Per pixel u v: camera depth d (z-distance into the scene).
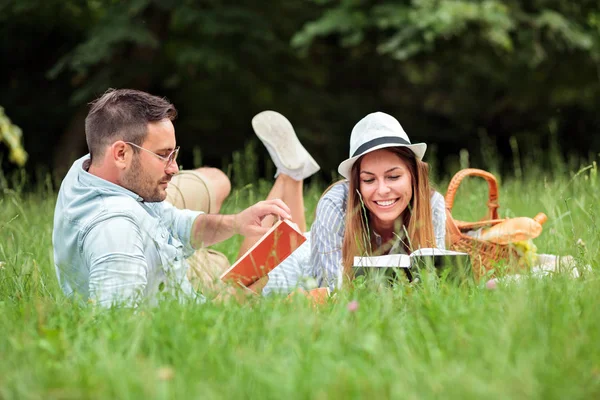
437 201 5.39
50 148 21.53
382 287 3.99
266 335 3.28
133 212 4.27
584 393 2.63
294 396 2.57
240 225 4.67
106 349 3.00
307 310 3.57
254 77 18.84
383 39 16.95
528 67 18.52
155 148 4.39
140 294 3.97
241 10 17.20
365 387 2.57
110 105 4.39
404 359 2.88
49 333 3.28
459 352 3.00
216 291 4.15
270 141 6.18
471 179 8.47
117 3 16.70
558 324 3.26
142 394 2.60
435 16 15.35
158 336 3.25
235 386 2.71
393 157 5.11
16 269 4.63
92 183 4.35
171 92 20.05
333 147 20.59
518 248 5.32
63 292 4.39
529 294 3.58
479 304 3.71
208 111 20.52
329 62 20.64
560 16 16.81
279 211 4.59
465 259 4.39
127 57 18.58
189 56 17.19
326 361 2.83
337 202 5.43
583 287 3.87
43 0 18.72
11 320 3.65
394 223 5.34
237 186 9.30
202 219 4.75
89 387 2.69
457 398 2.52
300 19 18.41
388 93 22.00
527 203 7.56
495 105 22.06
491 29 15.70
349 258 5.16
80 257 4.31
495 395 2.49
